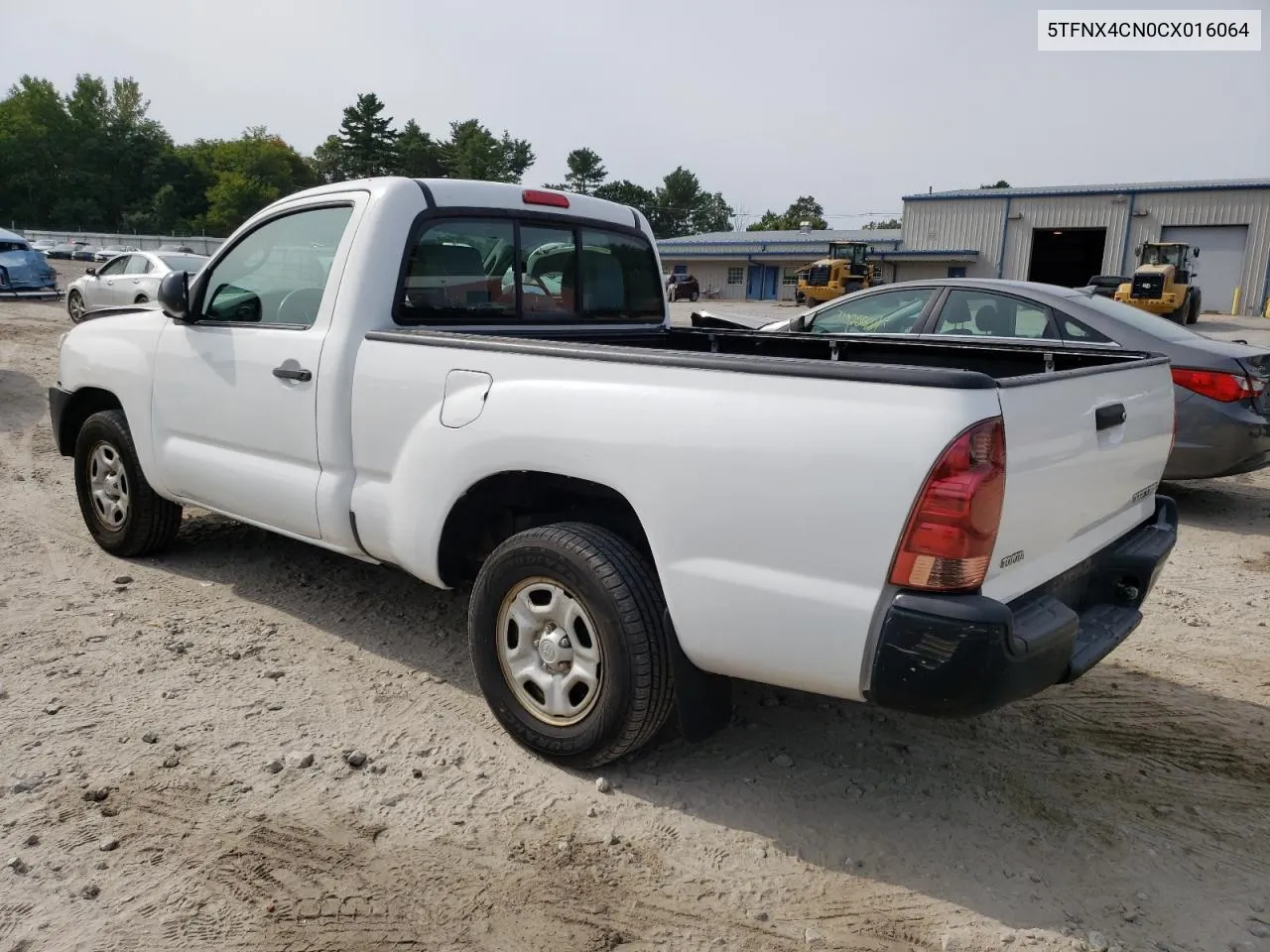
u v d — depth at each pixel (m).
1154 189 42.44
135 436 4.77
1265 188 40.28
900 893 2.70
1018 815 3.09
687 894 2.67
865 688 2.57
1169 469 6.57
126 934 2.44
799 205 126.69
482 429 3.25
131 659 3.97
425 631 4.37
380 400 3.60
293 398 3.89
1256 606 5.02
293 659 4.03
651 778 3.24
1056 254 47.38
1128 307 7.00
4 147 91.56
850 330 7.40
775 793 3.17
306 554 5.33
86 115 98.06
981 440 2.38
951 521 2.37
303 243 4.07
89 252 52.38
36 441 8.28
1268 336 27.17
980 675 2.39
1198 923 2.60
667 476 2.81
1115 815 3.10
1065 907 2.65
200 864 2.72
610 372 2.99
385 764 3.26
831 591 2.55
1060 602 2.71
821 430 2.54
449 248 4.02
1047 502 2.70
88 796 2.99
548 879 2.71
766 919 2.58
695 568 2.79
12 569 4.99
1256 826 3.06
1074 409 2.79
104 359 4.93
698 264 58.12
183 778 3.12
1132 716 3.79
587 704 3.11
